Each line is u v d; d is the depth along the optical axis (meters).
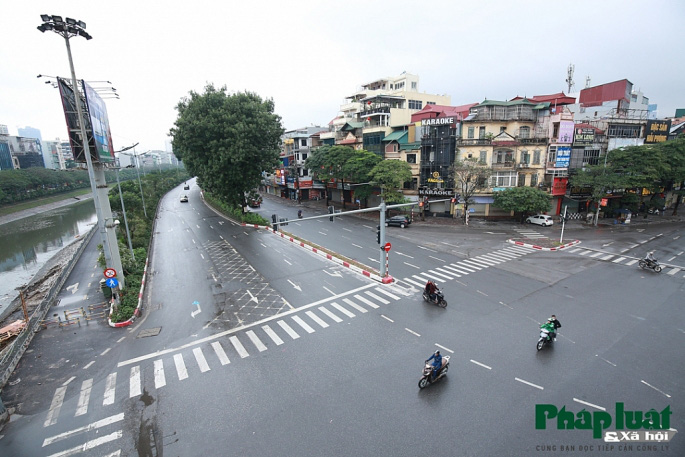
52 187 90.69
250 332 16.84
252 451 9.85
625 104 53.19
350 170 48.72
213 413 11.44
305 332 16.62
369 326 16.97
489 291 20.86
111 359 15.00
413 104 65.38
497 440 9.92
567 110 41.44
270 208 60.09
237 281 24.12
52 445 10.39
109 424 11.18
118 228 34.53
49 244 47.44
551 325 14.51
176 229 44.50
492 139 42.16
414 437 10.12
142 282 23.78
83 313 19.17
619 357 13.76
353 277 24.09
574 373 12.84
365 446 9.86
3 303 26.91
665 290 20.47
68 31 16.86
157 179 88.06
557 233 36.41
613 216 45.50
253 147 41.44
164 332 17.28
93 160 19.91
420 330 16.39
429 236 36.16
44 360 15.09
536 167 42.22
